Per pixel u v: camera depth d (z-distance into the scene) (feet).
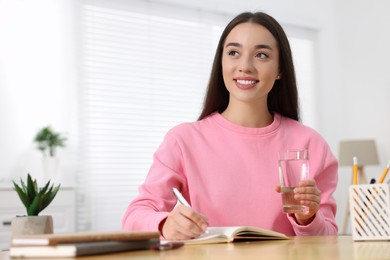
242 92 5.16
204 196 5.01
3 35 12.32
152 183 4.95
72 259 2.58
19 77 12.42
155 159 5.22
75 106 12.96
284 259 2.47
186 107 14.37
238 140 5.22
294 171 3.94
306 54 16.35
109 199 13.20
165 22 14.23
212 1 14.65
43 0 12.79
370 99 15.61
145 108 13.79
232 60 5.19
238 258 2.56
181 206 3.81
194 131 5.30
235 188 5.02
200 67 14.67
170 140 5.25
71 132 12.89
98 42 13.33
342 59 16.55
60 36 12.92
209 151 5.18
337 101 16.53
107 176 13.23
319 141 5.42
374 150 14.12
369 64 15.66
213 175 5.08
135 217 4.36
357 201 3.58
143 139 13.73
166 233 3.87
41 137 11.95
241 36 5.13
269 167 5.14
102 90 13.21
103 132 13.26
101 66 13.30
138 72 13.76
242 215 4.97
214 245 3.45
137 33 13.82
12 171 12.19
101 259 2.57
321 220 4.31
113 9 13.53
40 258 2.64
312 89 16.31
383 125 15.17
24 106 12.42
